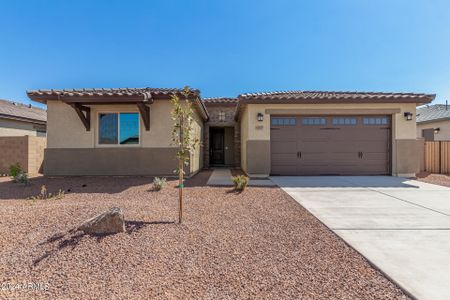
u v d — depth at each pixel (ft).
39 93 34.40
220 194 24.43
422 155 43.91
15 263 10.08
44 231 12.73
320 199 22.56
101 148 35.76
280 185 29.84
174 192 25.43
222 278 9.32
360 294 8.33
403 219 16.61
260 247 12.09
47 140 35.91
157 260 10.62
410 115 37.11
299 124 38.55
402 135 37.63
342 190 26.91
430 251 11.60
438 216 17.33
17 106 66.49
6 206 17.47
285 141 38.55
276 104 37.58
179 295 8.27
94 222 12.90
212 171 48.08
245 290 8.57
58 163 35.86
